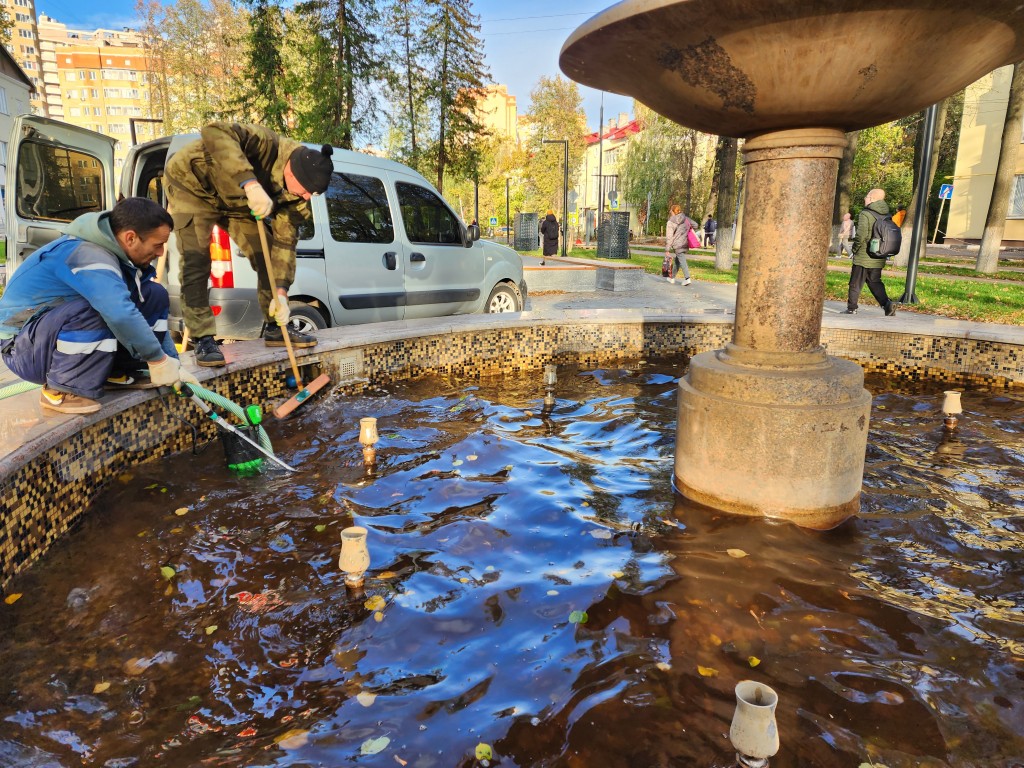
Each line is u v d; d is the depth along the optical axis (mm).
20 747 1834
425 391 5836
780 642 2221
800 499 3148
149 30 43219
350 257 6539
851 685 2008
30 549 2834
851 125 3090
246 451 3834
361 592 2576
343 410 5152
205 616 2465
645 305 11656
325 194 6371
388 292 6973
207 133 4203
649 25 2650
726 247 18891
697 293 13781
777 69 2689
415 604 2486
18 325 3246
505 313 7547
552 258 18312
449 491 3555
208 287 4625
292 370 5199
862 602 2469
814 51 2590
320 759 1749
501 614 2404
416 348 6254
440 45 22766
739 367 3318
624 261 23547
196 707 1994
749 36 2584
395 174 7211
